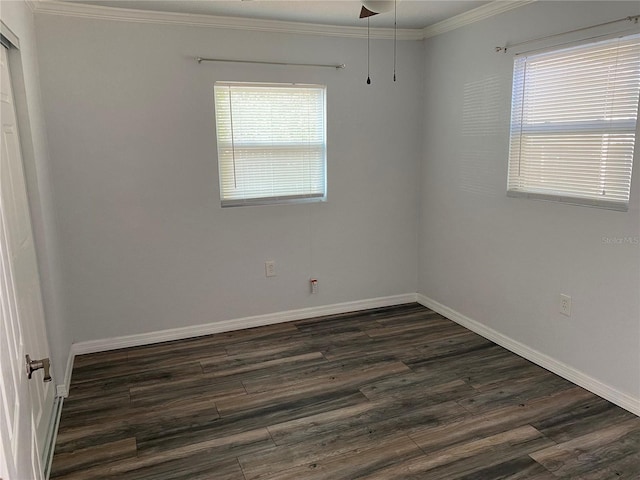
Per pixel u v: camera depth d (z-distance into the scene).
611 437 2.38
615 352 2.65
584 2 2.64
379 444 2.36
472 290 3.76
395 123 4.14
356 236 4.19
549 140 2.95
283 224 3.92
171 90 3.41
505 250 3.38
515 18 3.12
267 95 3.72
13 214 2.17
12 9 2.33
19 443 1.06
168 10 3.23
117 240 3.44
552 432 2.43
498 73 3.29
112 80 3.26
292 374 3.12
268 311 3.99
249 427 2.53
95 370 3.20
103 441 2.41
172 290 3.65
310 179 3.98
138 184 3.43
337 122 3.94
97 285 3.44
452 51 3.73
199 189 3.60
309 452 2.31
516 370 3.11
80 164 3.27
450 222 3.95
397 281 4.43
